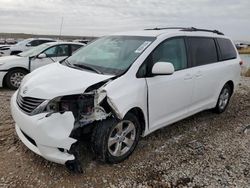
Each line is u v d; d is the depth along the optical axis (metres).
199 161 3.87
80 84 3.34
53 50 8.92
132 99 3.55
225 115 5.99
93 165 3.59
